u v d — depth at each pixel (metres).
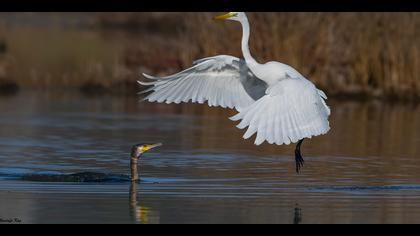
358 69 26.81
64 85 28.36
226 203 12.07
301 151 17.34
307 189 13.26
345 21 26.89
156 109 24.48
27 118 21.64
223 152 17.03
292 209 11.75
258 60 26.09
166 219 11.05
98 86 28.23
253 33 26.25
